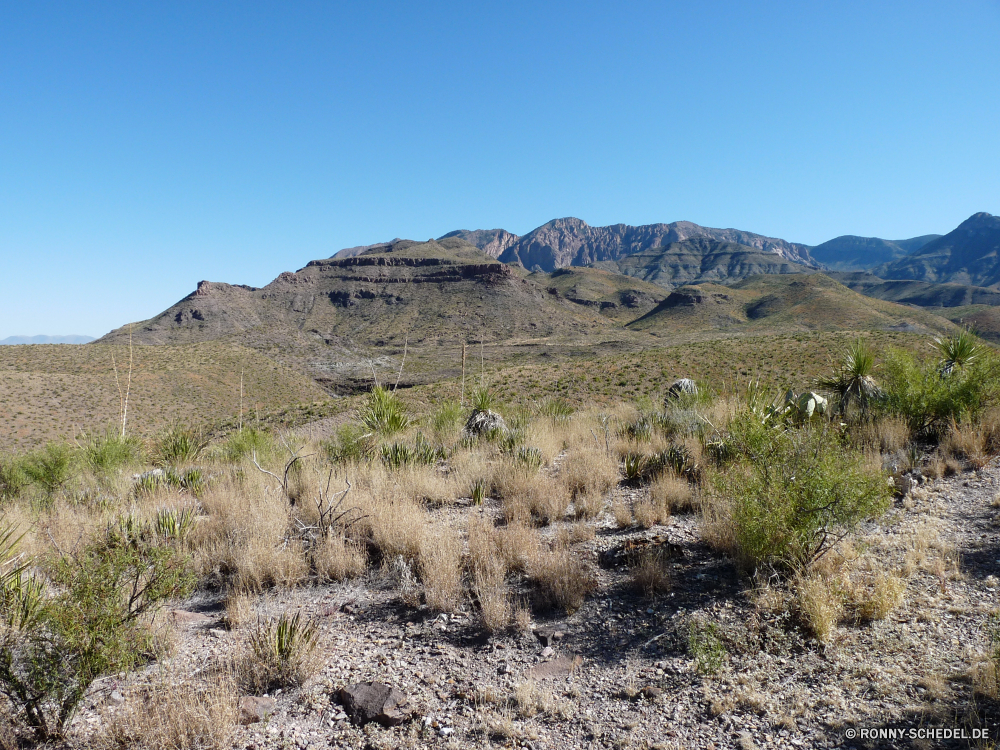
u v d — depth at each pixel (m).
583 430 11.60
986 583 4.16
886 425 8.36
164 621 4.42
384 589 5.32
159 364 73.69
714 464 7.33
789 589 4.35
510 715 3.37
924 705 3.01
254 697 3.51
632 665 3.79
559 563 5.03
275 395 74.44
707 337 116.88
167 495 8.45
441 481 8.40
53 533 6.37
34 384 55.94
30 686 3.22
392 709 3.37
